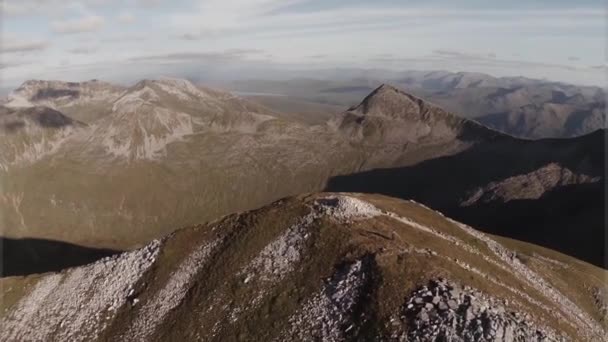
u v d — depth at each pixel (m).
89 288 79.69
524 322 51.34
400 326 50.28
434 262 60.31
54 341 72.12
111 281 78.94
